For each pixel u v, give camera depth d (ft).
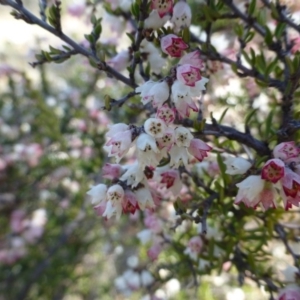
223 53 0.32
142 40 0.23
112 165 0.22
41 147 0.64
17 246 0.67
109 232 0.65
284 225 0.29
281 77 0.29
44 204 0.69
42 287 0.68
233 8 0.26
